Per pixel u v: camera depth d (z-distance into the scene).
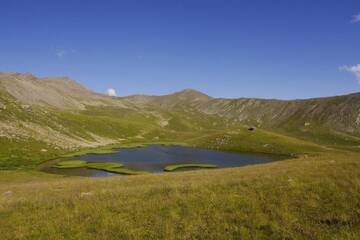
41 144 127.00
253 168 42.22
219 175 35.44
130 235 15.64
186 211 18.19
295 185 21.34
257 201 19.02
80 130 190.75
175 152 147.25
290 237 14.66
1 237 16.25
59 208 20.53
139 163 105.06
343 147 173.38
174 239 15.12
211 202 19.22
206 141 193.12
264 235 15.04
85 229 16.62
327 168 27.41
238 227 15.86
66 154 121.50
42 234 16.28
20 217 19.20
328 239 14.27
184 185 24.61
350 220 15.89
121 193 23.53
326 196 19.02
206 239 15.00
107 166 92.25
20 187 42.41
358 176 22.61
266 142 170.62
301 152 146.88
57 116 196.25
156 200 20.42
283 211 17.34
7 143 112.94
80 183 40.00
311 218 16.44
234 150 163.62
